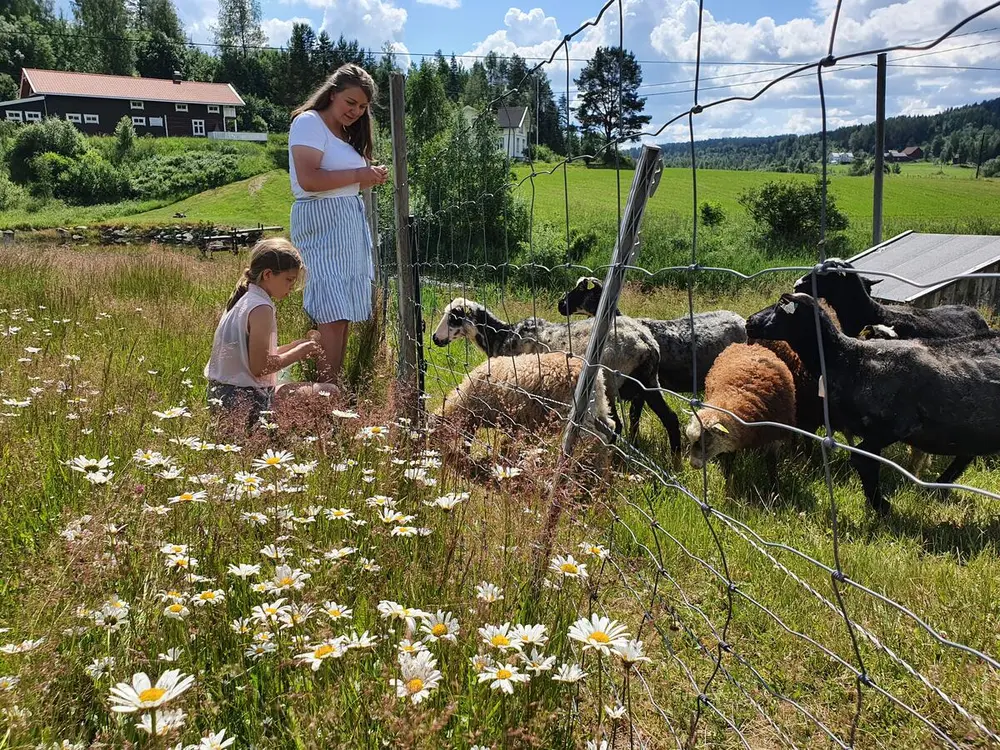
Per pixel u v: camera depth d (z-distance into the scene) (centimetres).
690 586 322
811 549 361
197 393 461
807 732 236
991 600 312
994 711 236
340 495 274
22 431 337
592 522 294
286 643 189
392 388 399
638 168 250
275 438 340
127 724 167
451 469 313
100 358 480
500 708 177
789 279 1530
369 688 170
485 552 238
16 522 263
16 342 539
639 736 198
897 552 368
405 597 216
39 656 174
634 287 1449
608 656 204
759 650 279
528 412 414
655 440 583
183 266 1096
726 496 438
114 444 325
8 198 5116
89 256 1230
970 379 422
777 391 466
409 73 4722
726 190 4625
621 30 228
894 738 235
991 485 489
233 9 11794
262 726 176
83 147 6091
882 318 587
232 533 234
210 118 8494
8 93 9194
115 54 10406
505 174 1371
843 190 5000
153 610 198
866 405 446
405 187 423
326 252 484
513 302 1070
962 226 3272
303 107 481
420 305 445
